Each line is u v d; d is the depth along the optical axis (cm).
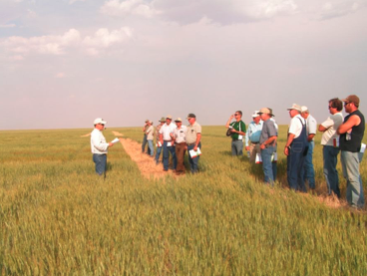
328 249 368
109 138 3834
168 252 384
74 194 675
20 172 1038
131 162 1330
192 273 324
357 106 598
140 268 334
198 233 427
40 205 595
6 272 329
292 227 457
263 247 384
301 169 772
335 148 696
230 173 933
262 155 834
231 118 1336
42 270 331
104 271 334
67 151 1994
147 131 1867
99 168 988
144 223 476
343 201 656
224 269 325
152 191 687
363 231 429
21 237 419
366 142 1786
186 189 711
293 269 322
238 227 457
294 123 757
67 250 380
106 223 470
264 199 622
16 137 4278
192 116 1080
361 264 331
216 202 595
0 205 567
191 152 1065
